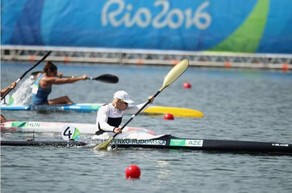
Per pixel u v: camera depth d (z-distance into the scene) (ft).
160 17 504.84
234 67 539.29
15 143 236.02
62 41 507.30
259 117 318.04
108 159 220.02
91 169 207.21
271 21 503.61
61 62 531.50
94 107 325.01
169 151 233.35
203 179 199.21
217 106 352.28
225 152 233.35
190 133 271.28
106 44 508.12
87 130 262.67
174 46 506.89
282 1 501.56
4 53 524.93
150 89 410.31
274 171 209.67
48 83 321.52
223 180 198.70
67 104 326.44
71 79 320.50
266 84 449.06
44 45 507.30
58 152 228.02
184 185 192.54
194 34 505.25
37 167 208.44
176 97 383.24
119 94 245.65
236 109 342.23
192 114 316.60
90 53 545.44
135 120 303.27
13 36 505.25
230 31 504.02
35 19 504.43
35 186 188.75
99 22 505.66
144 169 208.64
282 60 540.52
